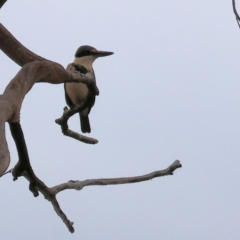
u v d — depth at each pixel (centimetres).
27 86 518
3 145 403
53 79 586
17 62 712
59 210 620
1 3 680
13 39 695
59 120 693
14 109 486
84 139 731
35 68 541
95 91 682
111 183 636
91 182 630
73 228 633
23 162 568
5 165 391
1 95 488
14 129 521
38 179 592
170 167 653
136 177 645
